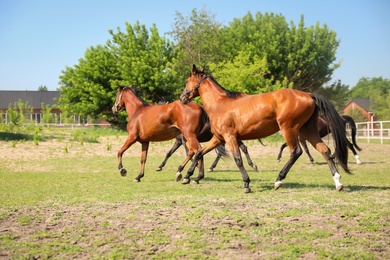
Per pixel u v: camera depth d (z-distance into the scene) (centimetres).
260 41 5050
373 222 652
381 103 8075
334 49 5281
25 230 652
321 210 725
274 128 946
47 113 5412
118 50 4566
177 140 1549
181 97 1067
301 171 1519
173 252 542
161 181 1271
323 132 1593
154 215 715
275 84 4672
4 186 1189
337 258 509
